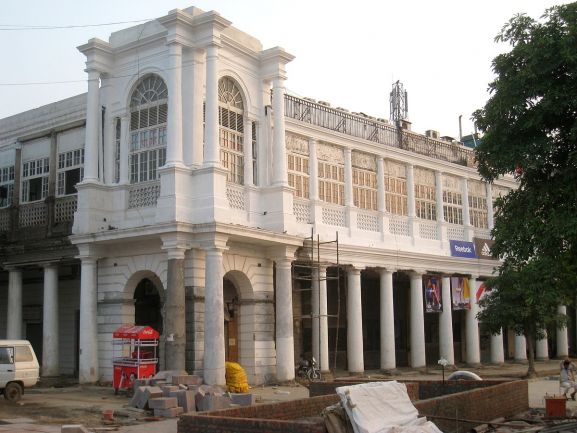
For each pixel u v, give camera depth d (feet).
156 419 49.01
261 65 78.18
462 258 103.19
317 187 84.43
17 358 59.82
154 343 63.62
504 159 44.55
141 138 73.46
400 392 35.73
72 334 85.05
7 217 85.76
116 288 71.51
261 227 75.25
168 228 64.80
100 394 63.98
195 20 69.67
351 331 85.56
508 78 44.45
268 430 31.86
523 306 84.79
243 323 74.13
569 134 43.32
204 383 64.18
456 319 115.55
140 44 73.61
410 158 98.84
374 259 88.99
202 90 70.85
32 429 44.04
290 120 81.46
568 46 41.60
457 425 41.16
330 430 31.76
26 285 92.12
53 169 83.46
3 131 91.25
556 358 127.95
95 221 72.02
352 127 92.27
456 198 107.76
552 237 42.88
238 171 74.69
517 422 46.60
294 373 75.31
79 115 82.02
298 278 78.89
